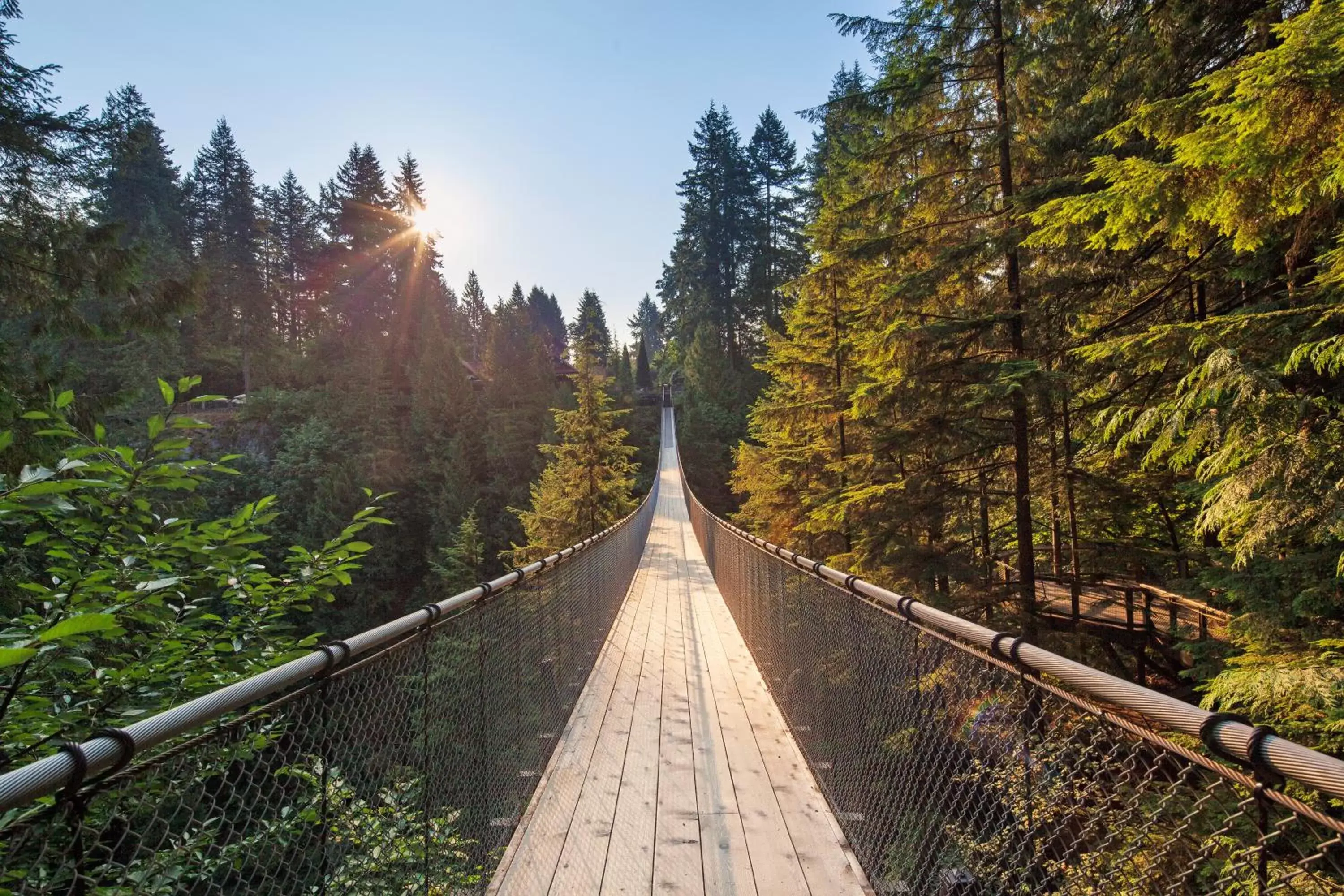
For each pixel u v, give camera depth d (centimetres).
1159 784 134
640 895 245
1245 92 241
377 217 4362
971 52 670
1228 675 334
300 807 165
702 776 348
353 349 3797
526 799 320
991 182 701
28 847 100
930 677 210
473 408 3581
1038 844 152
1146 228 353
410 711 202
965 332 655
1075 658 642
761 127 4703
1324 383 361
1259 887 95
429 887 199
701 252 4759
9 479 183
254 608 259
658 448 4122
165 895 122
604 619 646
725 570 851
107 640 204
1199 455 508
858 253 736
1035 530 1041
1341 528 275
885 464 792
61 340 543
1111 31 555
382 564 2786
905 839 220
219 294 3781
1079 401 672
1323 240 371
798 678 391
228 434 3275
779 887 250
